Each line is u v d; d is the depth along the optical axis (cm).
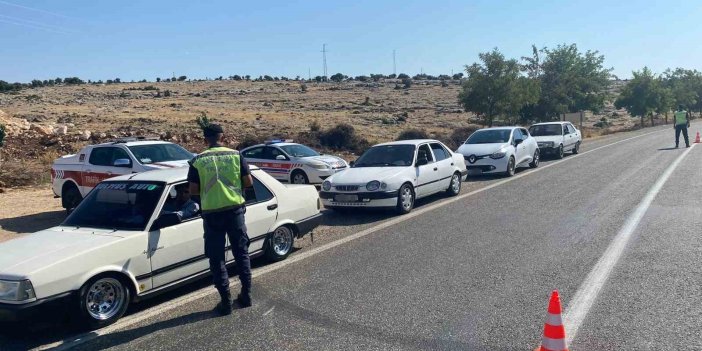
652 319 505
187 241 616
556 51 3834
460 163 1348
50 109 5212
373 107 6756
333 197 1082
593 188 1331
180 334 506
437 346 461
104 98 7719
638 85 5241
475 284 621
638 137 3466
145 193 625
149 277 577
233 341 485
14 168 1808
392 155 1185
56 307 500
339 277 664
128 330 523
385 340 476
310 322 523
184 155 1209
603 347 450
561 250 758
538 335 477
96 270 529
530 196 1252
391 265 710
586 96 4109
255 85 11012
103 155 1166
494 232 888
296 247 830
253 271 703
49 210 1262
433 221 999
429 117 5403
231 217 557
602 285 603
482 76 2948
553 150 2170
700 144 2558
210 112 5391
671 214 977
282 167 1609
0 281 492
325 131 3059
